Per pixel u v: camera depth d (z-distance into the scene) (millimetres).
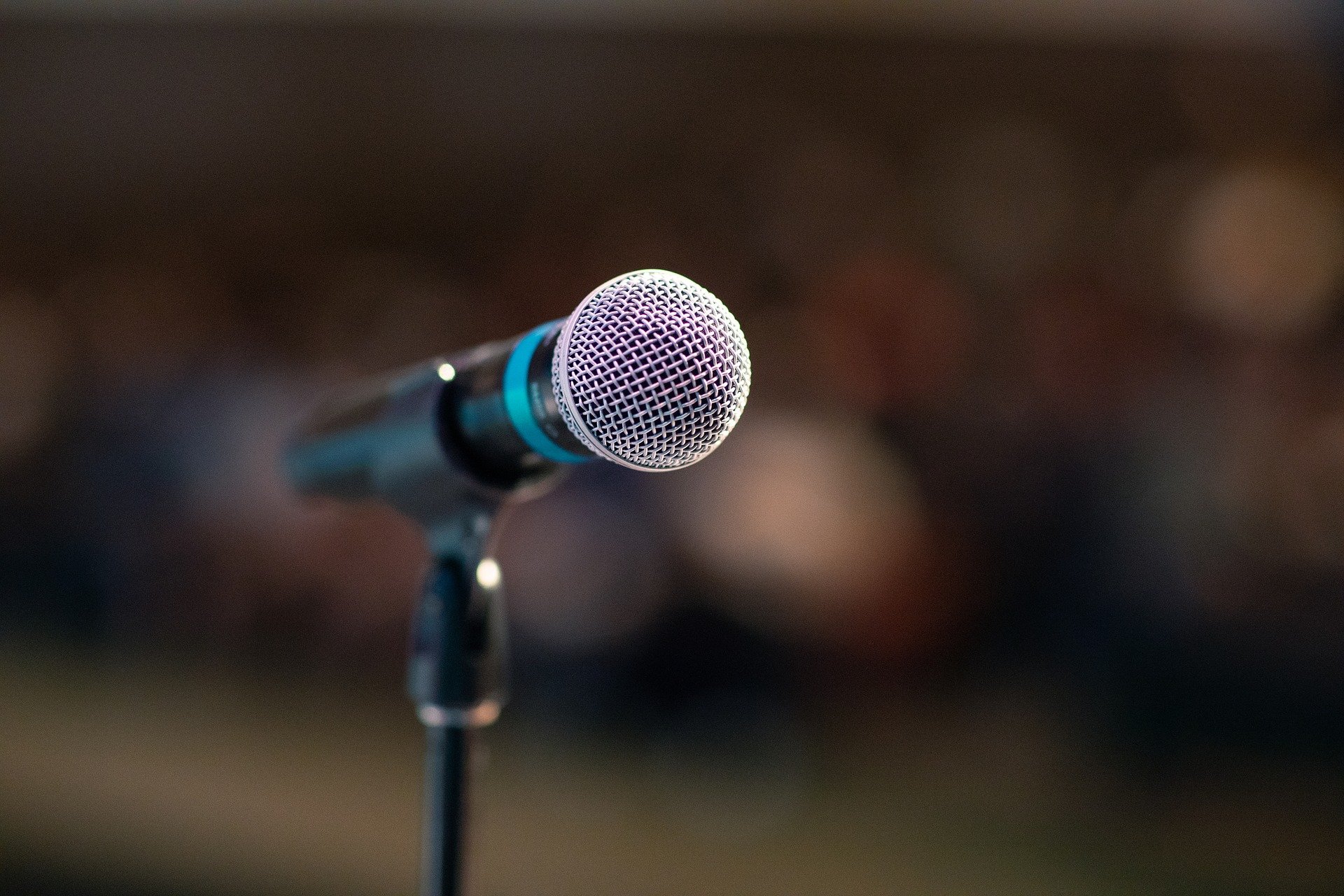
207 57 6723
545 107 6547
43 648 4250
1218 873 2943
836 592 3453
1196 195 5805
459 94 6598
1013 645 3799
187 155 6777
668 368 632
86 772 3258
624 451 649
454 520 837
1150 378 3932
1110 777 3480
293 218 6699
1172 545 3562
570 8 6371
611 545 3324
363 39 6621
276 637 4004
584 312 656
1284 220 5211
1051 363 4504
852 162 6191
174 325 6090
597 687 3449
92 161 6848
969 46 6125
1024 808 3312
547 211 6496
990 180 6047
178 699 3869
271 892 2631
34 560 4688
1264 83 5863
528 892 2754
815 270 5895
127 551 4289
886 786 3381
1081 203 5996
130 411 4434
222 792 3178
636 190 6406
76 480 4648
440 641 835
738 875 2895
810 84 6289
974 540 3895
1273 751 3436
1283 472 3576
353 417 890
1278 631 3455
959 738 3621
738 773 3393
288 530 4027
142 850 2791
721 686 3443
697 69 6387
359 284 6551
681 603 3363
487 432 767
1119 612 3572
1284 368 4492
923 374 4477
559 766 3414
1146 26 5906
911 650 3674
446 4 6469
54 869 2660
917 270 5789
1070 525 3766
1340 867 2977
